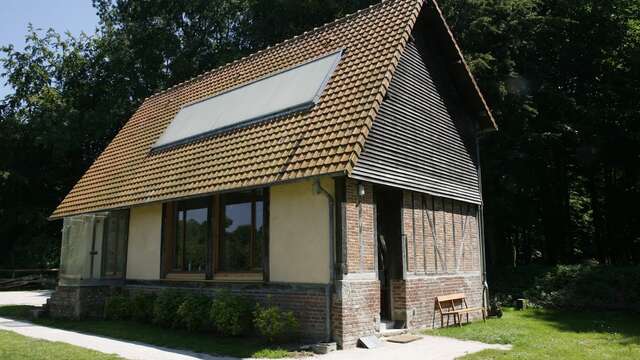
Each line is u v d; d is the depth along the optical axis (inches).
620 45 989.2
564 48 990.4
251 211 512.4
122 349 411.2
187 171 561.9
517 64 955.3
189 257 573.9
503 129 896.9
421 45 594.6
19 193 1334.9
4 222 1286.9
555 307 746.2
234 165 504.4
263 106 555.8
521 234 1379.2
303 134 468.8
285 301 454.9
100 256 642.8
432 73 607.2
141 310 581.3
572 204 1348.4
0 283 1119.6
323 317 425.4
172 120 712.4
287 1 1032.2
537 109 955.3
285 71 591.5
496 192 920.9
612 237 1117.1
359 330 427.8
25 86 1371.8
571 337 493.0
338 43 565.0
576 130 933.8
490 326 554.9
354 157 399.9
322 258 434.9
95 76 1380.4
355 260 434.6
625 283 719.1
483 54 858.8
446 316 554.9
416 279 515.5
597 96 1003.9
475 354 382.0
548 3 982.4
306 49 609.6
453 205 609.3
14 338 450.6
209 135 594.6
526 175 930.1
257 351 396.5
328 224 434.6
